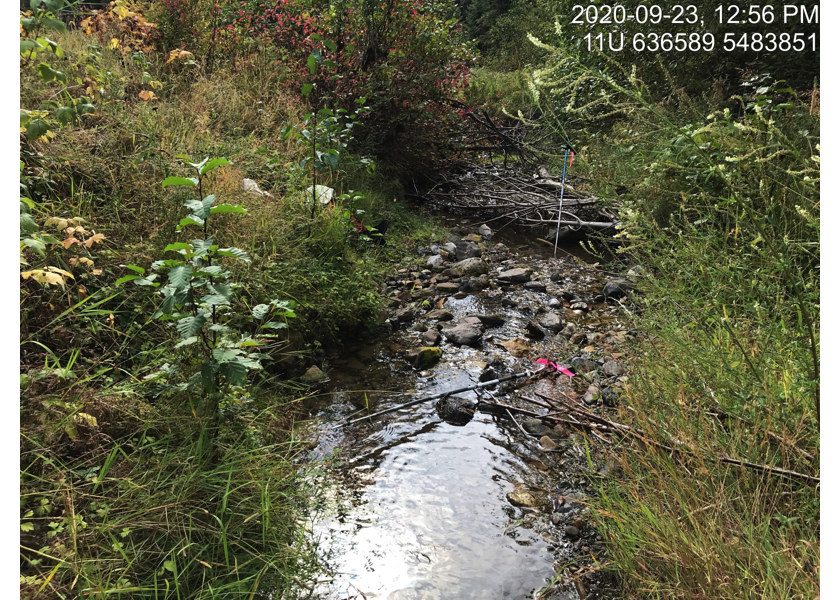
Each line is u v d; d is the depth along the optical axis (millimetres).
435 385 3543
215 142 4934
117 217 3373
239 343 2350
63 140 3643
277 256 3930
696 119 4746
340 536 2334
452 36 8125
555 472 2771
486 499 2582
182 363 2602
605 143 4797
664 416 2486
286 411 3123
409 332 4227
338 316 3977
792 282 1900
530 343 4074
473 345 4070
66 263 2871
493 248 6078
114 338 2828
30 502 1924
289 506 2336
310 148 5582
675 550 1839
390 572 2160
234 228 3820
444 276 5199
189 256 2277
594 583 2115
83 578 1752
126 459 2164
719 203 3189
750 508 1955
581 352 3879
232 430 2523
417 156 7527
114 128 4160
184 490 2098
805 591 1559
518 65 15312
